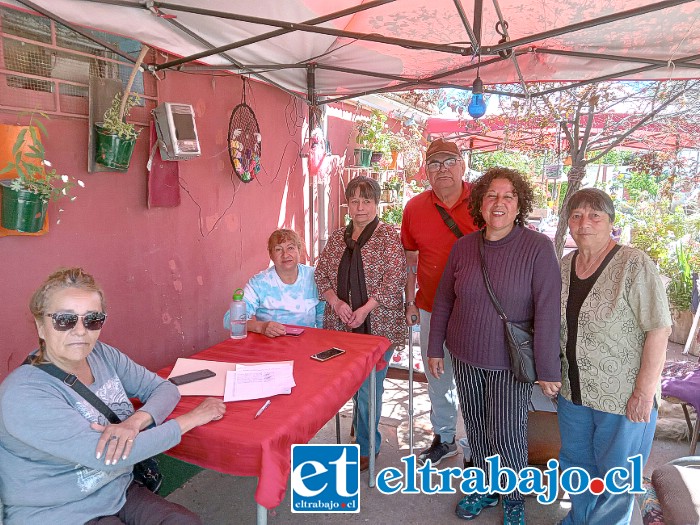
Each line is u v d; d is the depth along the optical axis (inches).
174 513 71.9
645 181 429.7
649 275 85.9
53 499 65.7
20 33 89.2
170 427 71.3
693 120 246.7
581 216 91.3
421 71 161.2
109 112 99.7
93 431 65.7
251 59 139.2
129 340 116.6
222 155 148.5
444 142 120.9
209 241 144.6
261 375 92.9
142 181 117.0
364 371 104.8
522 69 154.6
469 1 115.3
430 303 129.0
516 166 487.5
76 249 101.3
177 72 126.4
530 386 102.4
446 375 130.9
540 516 113.1
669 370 154.9
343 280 123.3
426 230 125.8
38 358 69.2
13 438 64.6
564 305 96.4
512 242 99.0
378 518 113.0
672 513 80.0
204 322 143.7
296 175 198.7
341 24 126.3
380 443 138.0
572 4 115.3
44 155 90.2
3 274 88.0
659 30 125.0
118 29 97.7
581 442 98.6
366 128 271.7
